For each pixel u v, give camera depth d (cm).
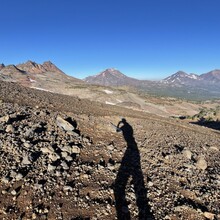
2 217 859
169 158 1650
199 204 1195
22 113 1817
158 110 16338
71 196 1039
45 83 19612
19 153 1198
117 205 1054
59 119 1778
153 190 1224
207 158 1883
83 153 1460
